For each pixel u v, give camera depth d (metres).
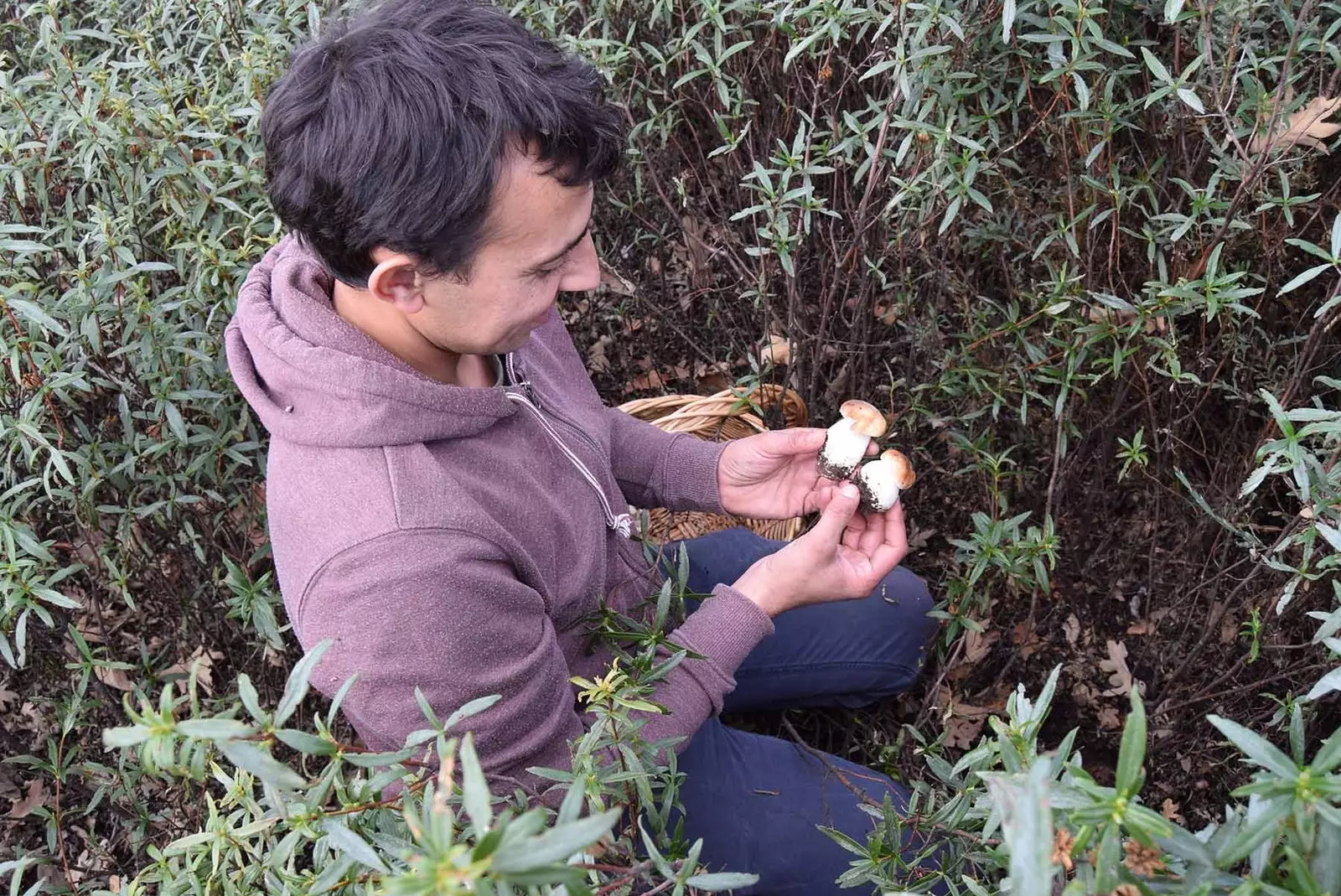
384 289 1.13
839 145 1.77
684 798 1.58
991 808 0.90
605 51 1.93
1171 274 1.79
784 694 1.97
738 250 2.42
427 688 1.16
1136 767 0.62
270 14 1.99
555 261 1.15
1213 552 1.87
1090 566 2.17
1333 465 1.27
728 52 1.77
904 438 2.27
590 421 1.69
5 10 2.39
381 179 1.02
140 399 1.81
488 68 1.02
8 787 2.02
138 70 1.97
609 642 1.40
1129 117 1.72
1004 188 1.79
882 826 1.17
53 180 1.93
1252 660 1.64
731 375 2.52
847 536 1.63
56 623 1.89
